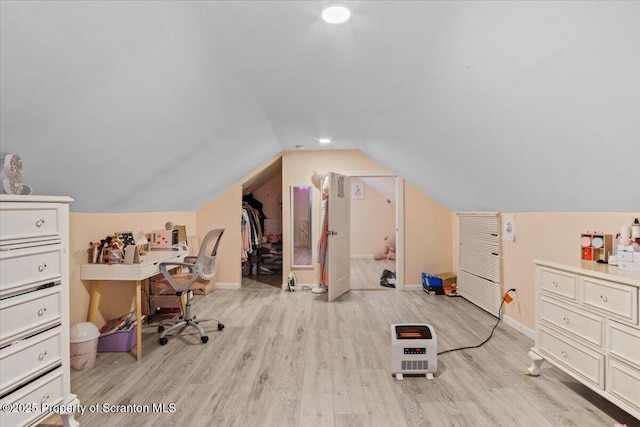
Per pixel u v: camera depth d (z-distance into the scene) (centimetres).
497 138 216
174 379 239
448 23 144
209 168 369
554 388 225
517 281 338
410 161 394
